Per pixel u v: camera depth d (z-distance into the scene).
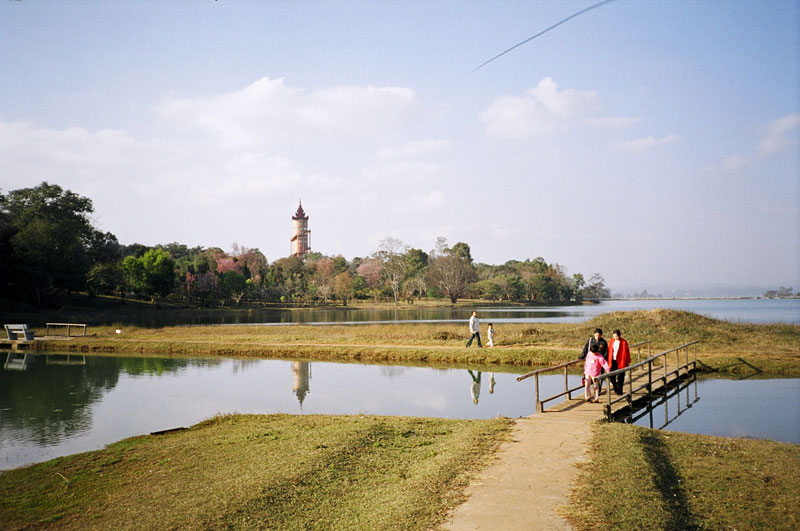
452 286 121.75
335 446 11.11
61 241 69.75
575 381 21.77
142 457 11.68
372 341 33.09
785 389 19.55
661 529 6.62
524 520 7.02
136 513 8.45
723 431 13.85
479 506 7.58
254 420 15.02
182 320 64.12
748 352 26.08
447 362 27.25
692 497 7.78
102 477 10.55
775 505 7.45
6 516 8.67
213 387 20.95
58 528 8.15
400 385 21.19
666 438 10.89
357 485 9.09
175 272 111.38
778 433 13.59
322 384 21.52
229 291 106.56
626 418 15.17
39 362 28.69
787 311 97.06
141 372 24.97
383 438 11.95
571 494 7.85
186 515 8.09
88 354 32.38
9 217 71.69
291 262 153.75
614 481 8.20
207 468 10.59
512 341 30.92
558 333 32.22
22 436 14.00
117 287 94.88
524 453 9.98
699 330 30.22
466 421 13.79
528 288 146.00
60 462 11.55
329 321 61.44
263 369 25.78
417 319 64.94
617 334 16.91
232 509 8.14
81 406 17.66
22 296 68.19
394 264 132.50
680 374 21.39
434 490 8.31
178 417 16.14
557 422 12.59
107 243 89.38
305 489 8.90
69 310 69.62
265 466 10.22
